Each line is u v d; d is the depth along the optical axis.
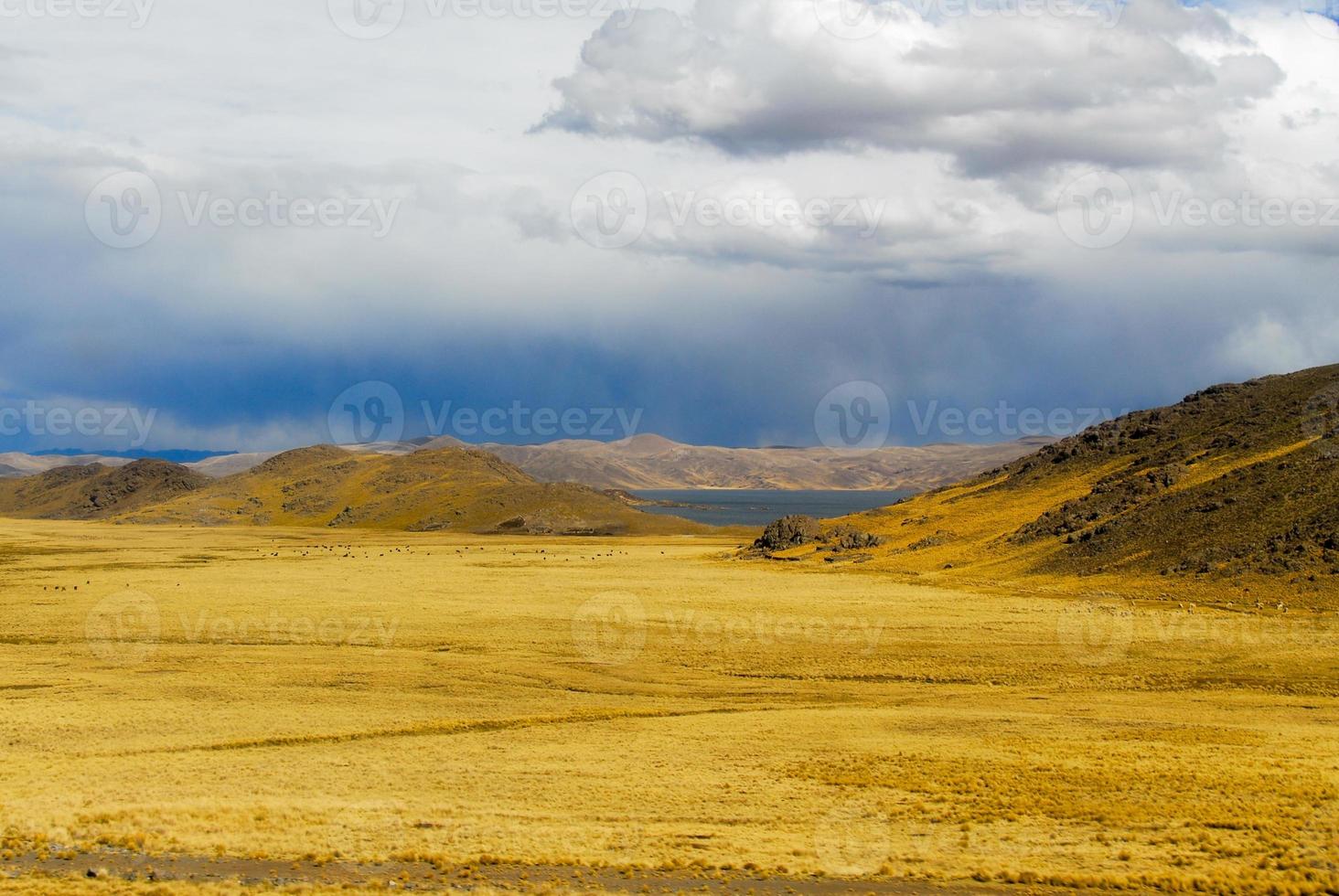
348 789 44.09
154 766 48.06
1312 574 88.75
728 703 64.50
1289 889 31.78
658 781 45.31
